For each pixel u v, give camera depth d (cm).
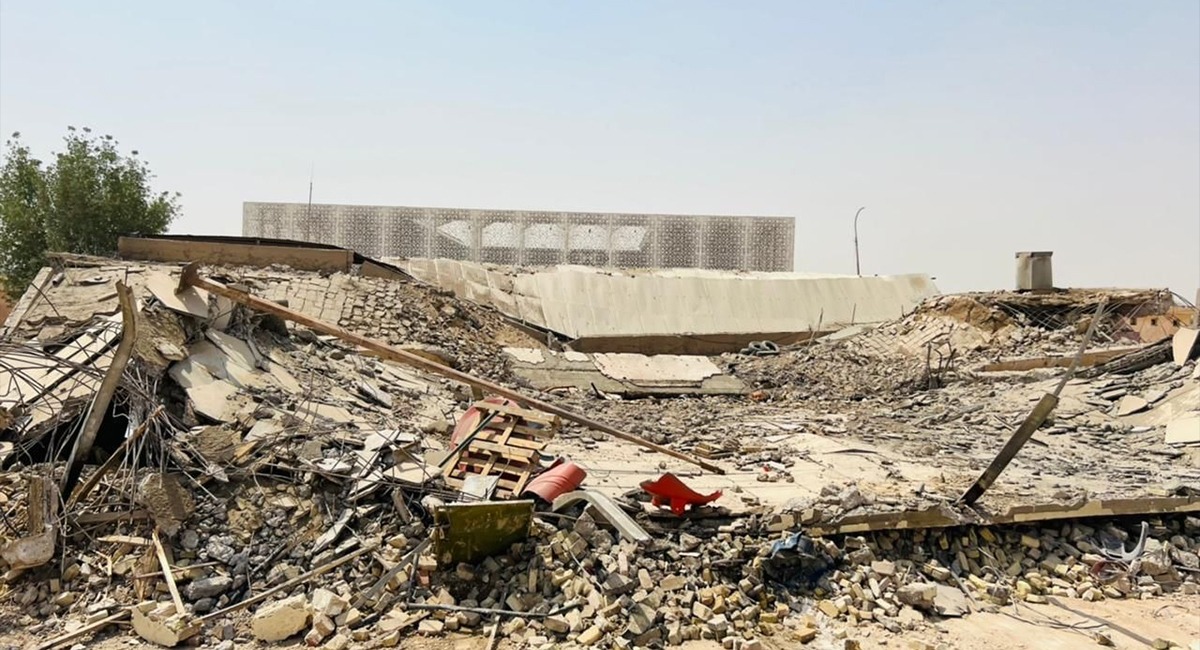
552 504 811
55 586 703
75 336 1059
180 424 888
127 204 2852
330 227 4053
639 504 848
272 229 4059
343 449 869
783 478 1080
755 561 793
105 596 702
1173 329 2225
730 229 4253
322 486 816
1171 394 1563
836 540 855
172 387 967
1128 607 830
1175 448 1345
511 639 670
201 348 1088
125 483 782
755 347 2711
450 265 3017
